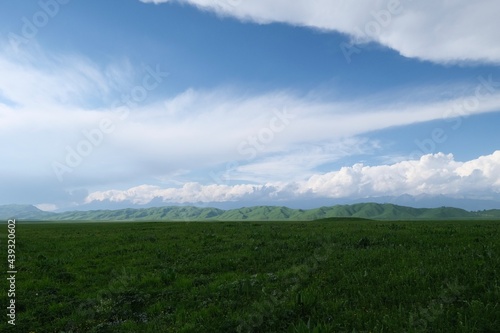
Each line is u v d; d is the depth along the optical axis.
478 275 10.73
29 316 12.40
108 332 10.65
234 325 9.87
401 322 8.30
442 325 7.86
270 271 17.33
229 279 15.53
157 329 10.42
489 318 7.83
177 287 14.95
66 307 13.33
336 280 13.11
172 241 28.39
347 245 20.95
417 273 11.85
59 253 24.66
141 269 19.00
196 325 10.22
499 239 17.41
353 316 9.09
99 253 24.14
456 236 20.77
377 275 12.57
